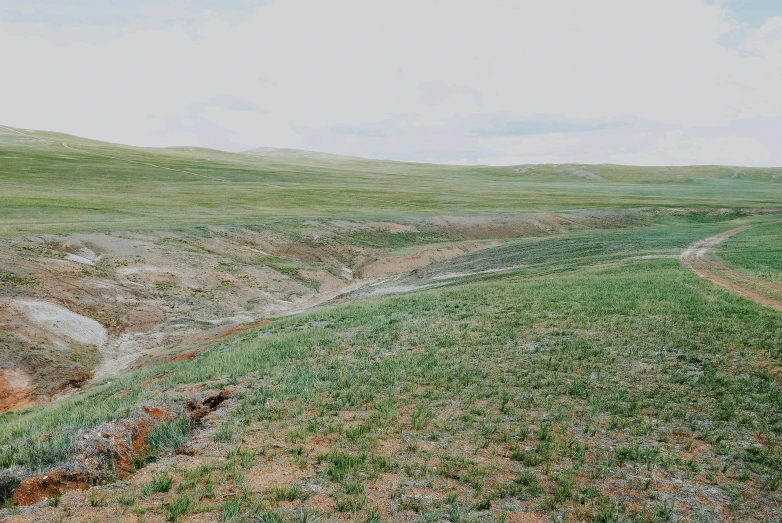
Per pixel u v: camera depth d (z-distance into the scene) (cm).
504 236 7825
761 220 8394
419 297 3134
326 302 4459
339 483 956
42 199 6944
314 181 12925
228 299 4322
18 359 2738
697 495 953
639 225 8812
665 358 1711
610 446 1142
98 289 3834
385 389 1509
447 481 976
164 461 1074
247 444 1137
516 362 1727
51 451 1038
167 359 2750
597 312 2308
